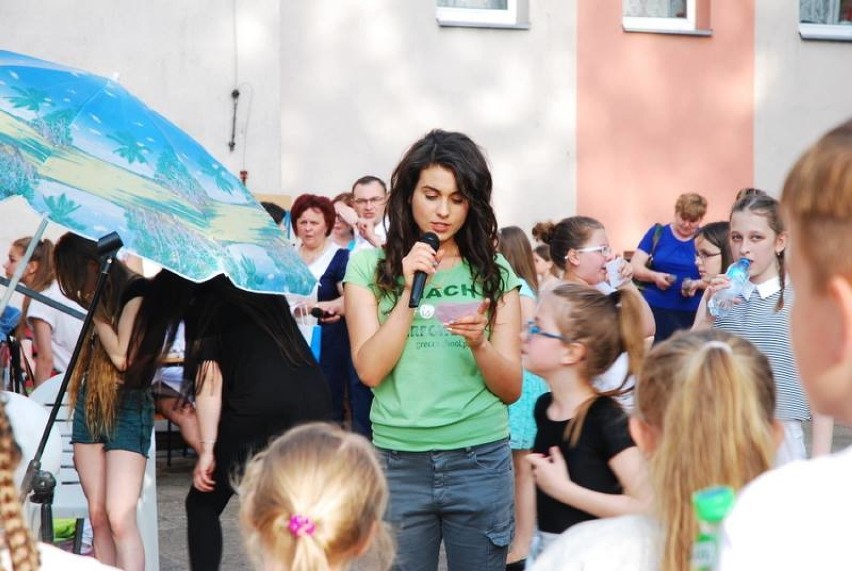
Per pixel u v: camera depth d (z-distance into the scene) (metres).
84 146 5.49
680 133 14.73
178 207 5.42
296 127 12.95
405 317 4.74
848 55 15.38
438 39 13.52
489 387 4.88
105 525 6.18
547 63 14.09
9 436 2.53
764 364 3.13
